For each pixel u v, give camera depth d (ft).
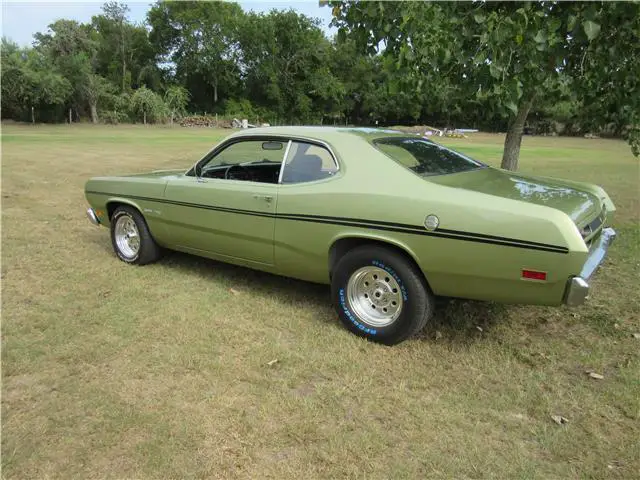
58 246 21.27
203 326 13.74
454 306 15.39
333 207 12.99
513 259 10.75
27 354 12.07
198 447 8.93
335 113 285.23
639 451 8.97
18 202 30.66
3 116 200.23
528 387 11.02
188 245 17.12
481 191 11.64
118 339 12.91
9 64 188.34
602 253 12.53
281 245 14.30
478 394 10.75
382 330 12.67
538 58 15.07
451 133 163.63
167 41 261.65
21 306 14.87
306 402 10.29
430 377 11.39
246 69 273.13
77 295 15.79
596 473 8.44
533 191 12.36
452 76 17.16
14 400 10.29
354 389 10.85
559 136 193.67
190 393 10.59
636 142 23.17
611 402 10.47
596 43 16.57
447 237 11.33
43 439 9.12
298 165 14.10
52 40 226.99
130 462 8.57
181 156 62.95
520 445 9.16
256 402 10.31
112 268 18.48
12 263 18.81
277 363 11.86
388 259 12.26
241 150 15.53
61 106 203.72
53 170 46.32
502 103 16.34
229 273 18.19
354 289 13.16
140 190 17.80
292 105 272.51
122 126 193.26
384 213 12.12
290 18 256.73
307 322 14.11
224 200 15.29
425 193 11.77
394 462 8.64
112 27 245.86
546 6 14.76
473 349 12.75
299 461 8.64
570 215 10.85
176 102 235.81
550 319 14.64
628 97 20.68
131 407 10.07
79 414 9.84
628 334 13.65
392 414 10.01
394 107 266.98
